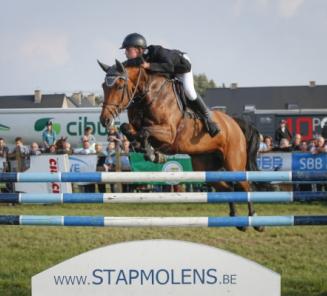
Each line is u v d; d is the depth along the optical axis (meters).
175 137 9.51
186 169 17.92
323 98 73.06
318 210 15.90
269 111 34.84
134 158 18.00
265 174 7.21
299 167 17.67
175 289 5.66
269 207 16.66
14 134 31.45
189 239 11.35
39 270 8.80
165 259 5.67
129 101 9.09
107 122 8.98
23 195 7.25
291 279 8.15
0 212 15.77
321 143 18.00
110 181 7.20
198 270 5.66
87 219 7.01
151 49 9.34
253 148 10.68
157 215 14.87
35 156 18.20
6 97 67.62
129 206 17.27
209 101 73.31
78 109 30.45
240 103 72.50
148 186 18.12
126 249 5.68
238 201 7.20
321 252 10.18
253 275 5.65
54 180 7.23
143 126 9.31
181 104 9.48
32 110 31.16
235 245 10.76
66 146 20.62
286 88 74.12
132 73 9.08
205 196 7.14
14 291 7.65
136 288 5.68
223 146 10.12
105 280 5.68
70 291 5.68
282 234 11.88
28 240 11.38
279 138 22.69
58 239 11.46
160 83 9.27
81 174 7.21
